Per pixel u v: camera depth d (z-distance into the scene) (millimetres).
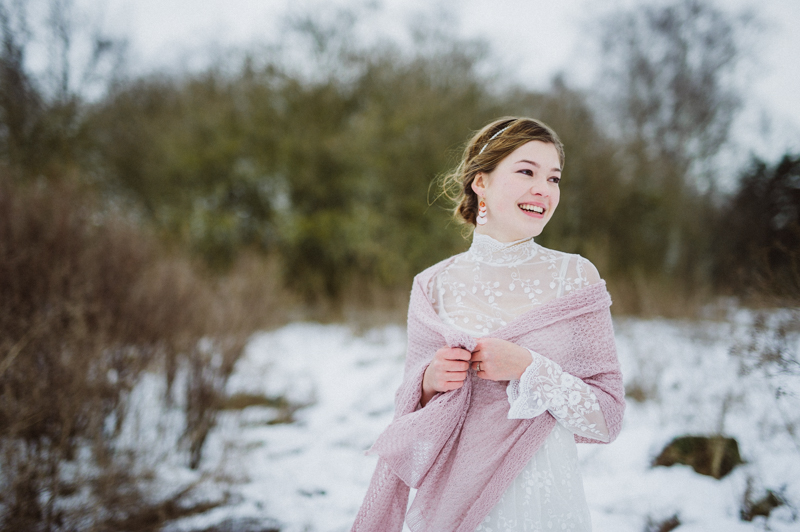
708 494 2535
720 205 9719
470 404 1295
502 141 1360
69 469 2805
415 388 1300
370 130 9750
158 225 9156
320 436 3814
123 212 4707
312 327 8148
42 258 3271
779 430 2422
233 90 10352
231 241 9445
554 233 10695
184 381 3662
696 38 13047
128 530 2535
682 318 5551
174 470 3096
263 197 9930
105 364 2998
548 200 1342
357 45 10500
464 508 1240
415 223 9758
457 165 1665
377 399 4582
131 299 3586
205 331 3951
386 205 9914
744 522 2275
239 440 3475
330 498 2871
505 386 1276
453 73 10680
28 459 2438
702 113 12430
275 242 9688
